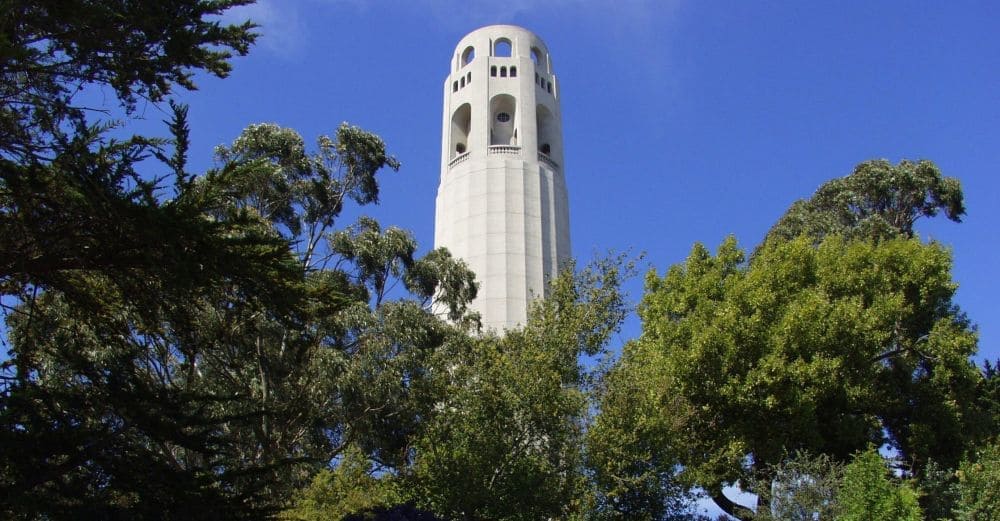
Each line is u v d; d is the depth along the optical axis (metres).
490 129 61.34
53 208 11.86
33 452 10.74
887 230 41.78
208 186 12.07
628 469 23.31
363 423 28.38
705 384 28.11
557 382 22.41
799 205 46.59
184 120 11.89
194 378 25.12
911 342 31.91
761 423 28.14
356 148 34.12
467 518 20.97
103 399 11.68
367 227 34.25
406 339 29.39
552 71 66.94
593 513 22.64
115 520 11.01
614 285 25.45
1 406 10.90
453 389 23.23
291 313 13.32
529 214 56.91
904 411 31.56
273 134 32.06
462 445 21.67
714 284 31.56
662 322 31.02
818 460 24.12
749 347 28.45
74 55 13.50
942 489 25.77
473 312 36.69
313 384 28.22
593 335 24.39
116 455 11.69
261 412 13.18
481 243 55.62
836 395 29.11
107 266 12.61
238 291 13.30
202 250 11.59
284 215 32.62
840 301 30.06
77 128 11.84
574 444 22.56
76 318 14.85
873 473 22.91
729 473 27.09
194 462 21.95
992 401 32.41
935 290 32.09
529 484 20.84
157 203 11.20
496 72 63.25
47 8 12.39
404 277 34.72
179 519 11.33
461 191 58.22
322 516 23.34
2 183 12.30
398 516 17.83
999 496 23.55
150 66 13.95
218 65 14.70
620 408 23.09
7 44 11.20
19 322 15.43
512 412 22.02
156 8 13.36
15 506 10.39
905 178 44.78
